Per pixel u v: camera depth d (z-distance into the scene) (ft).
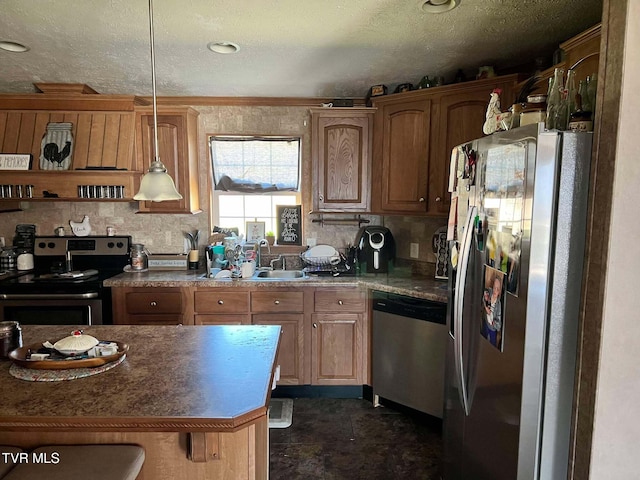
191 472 4.72
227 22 6.70
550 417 4.51
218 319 10.10
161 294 10.01
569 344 4.44
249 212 12.14
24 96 10.24
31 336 6.28
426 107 9.36
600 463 4.34
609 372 4.23
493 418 5.10
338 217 11.85
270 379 4.92
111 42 7.48
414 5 6.13
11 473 3.99
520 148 4.48
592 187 4.22
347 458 7.98
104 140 10.38
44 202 11.65
